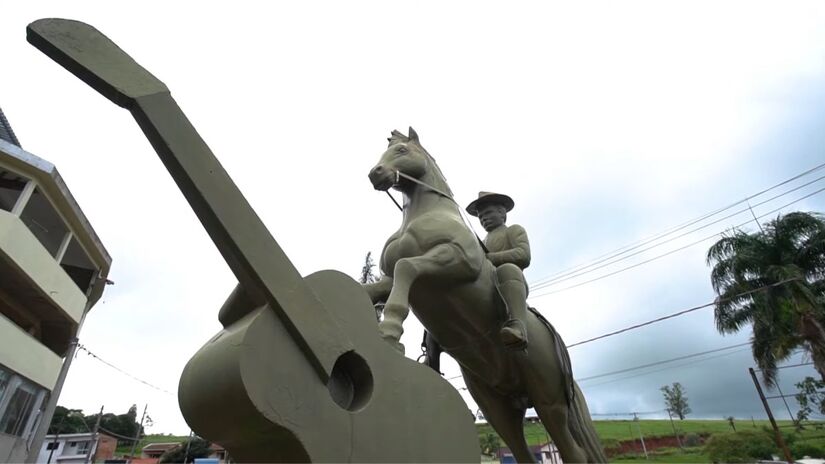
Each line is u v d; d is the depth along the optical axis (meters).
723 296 12.89
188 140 1.41
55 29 1.40
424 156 2.71
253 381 1.23
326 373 1.39
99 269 15.09
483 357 2.64
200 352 1.47
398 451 1.48
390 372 1.59
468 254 2.31
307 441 1.28
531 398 2.76
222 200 1.39
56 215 12.65
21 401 11.48
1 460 10.84
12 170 11.09
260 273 1.36
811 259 12.48
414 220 2.45
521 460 2.87
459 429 1.69
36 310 13.33
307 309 1.43
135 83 1.42
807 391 15.38
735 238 13.27
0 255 10.49
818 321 11.57
